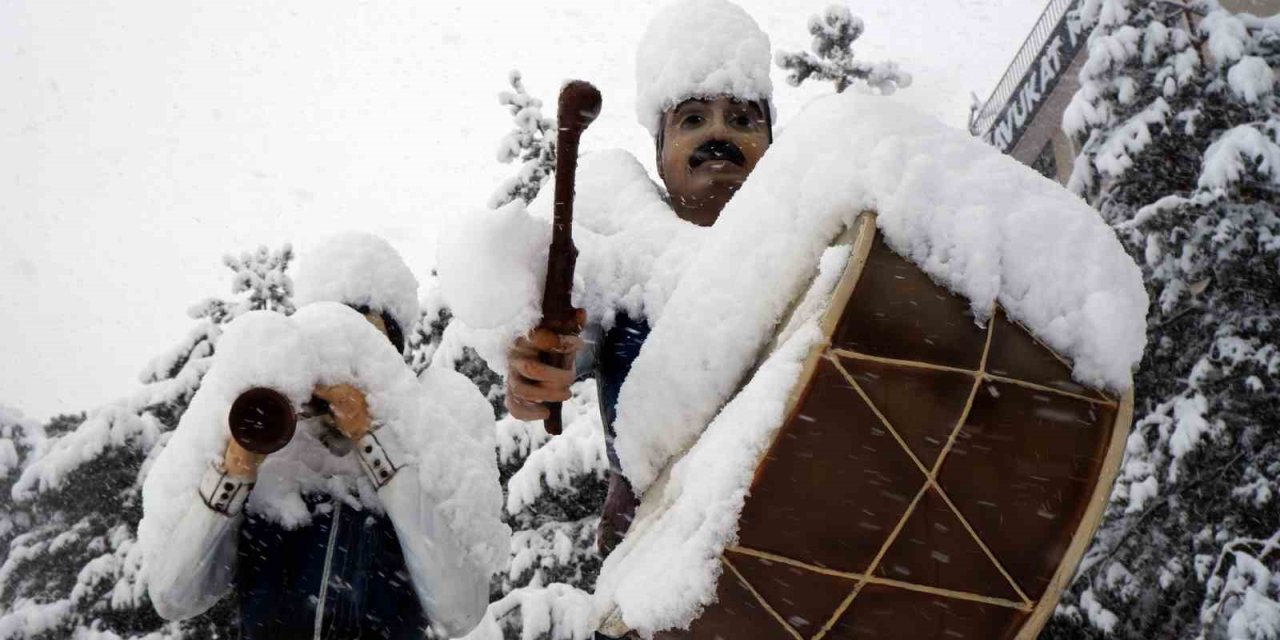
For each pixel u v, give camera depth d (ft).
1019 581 6.68
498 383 21.89
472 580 8.61
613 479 9.06
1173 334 32.53
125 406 24.27
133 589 22.07
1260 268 31.83
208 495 8.05
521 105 25.00
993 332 6.55
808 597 6.62
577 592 18.15
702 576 6.51
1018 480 6.59
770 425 6.38
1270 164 31.42
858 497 6.47
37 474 23.25
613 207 9.47
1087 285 6.64
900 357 6.45
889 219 6.41
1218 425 30.04
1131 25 35.14
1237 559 26.04
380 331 9.64
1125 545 30.35
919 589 6.61
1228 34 33.96
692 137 10.20
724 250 7.32
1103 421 6.68
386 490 8.42
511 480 19.76
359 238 10.28
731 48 10.34
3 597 25.91
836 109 6.95
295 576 8.39
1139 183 34.86
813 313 6.53
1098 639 28.17
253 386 8.14
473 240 7.38
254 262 27.53
